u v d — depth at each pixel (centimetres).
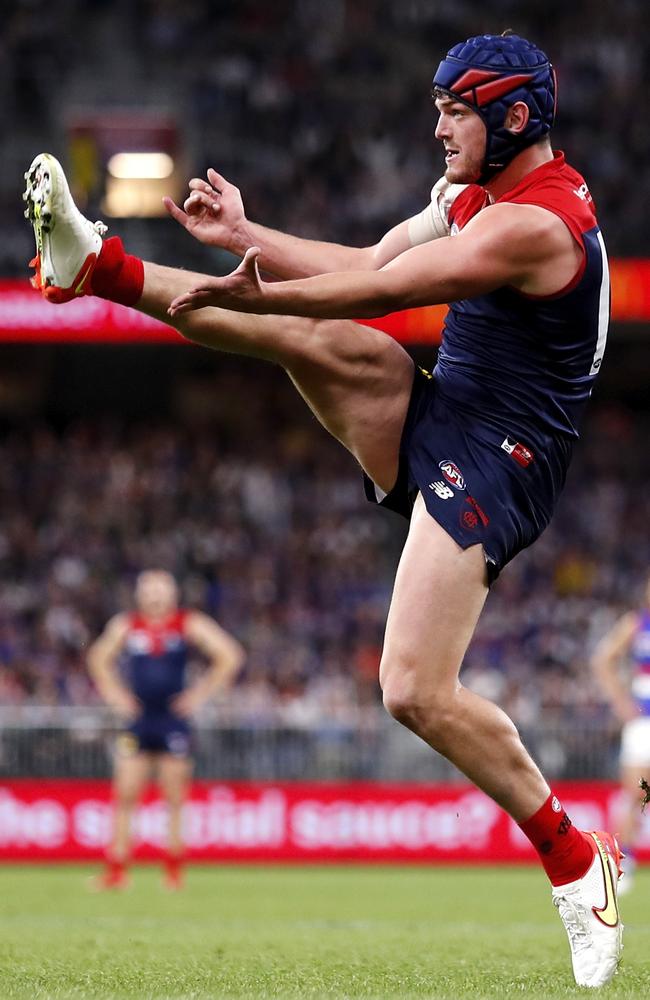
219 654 3625
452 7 8544
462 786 4731
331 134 7925
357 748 4772
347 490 7569
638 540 7300
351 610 6831
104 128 8119
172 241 7156
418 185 7662
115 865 3600
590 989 1358
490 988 1371
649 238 6619
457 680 1365
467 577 1353
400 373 1459
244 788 4738
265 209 7588
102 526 7275
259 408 8144
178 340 6184
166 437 7950
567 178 1380
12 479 7488
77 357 7994
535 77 1360
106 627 6762
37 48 8231
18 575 6994
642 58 8188
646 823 4606
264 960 1706
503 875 4241
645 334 7200
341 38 8431
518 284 1331
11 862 4719
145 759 3616
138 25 8406
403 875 4225
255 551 7175
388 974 1525
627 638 3744
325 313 1281
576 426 1449
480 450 1393
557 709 4750
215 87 8169
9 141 7956
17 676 6200
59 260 1345
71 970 1556
